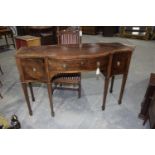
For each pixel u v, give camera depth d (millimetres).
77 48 1881
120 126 1858
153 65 3529
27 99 1911
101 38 5887
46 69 1658
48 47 1948
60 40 2244
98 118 1984
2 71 3238
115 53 1741
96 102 2277
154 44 5086
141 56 4035
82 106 2195
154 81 1785
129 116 2018
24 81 1766
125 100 2318
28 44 3352
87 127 1845
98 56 1653
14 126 1767
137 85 2711
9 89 2590
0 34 4352
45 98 2365
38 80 1752
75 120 1952
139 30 5625
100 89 2600
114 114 2053
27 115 2033
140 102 2277
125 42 5285
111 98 2359
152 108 1704
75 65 1671
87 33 6590
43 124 1888
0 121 1771
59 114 2049
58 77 2100
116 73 1896
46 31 4543
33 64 1652
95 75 3059
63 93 2479
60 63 1642
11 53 4336
